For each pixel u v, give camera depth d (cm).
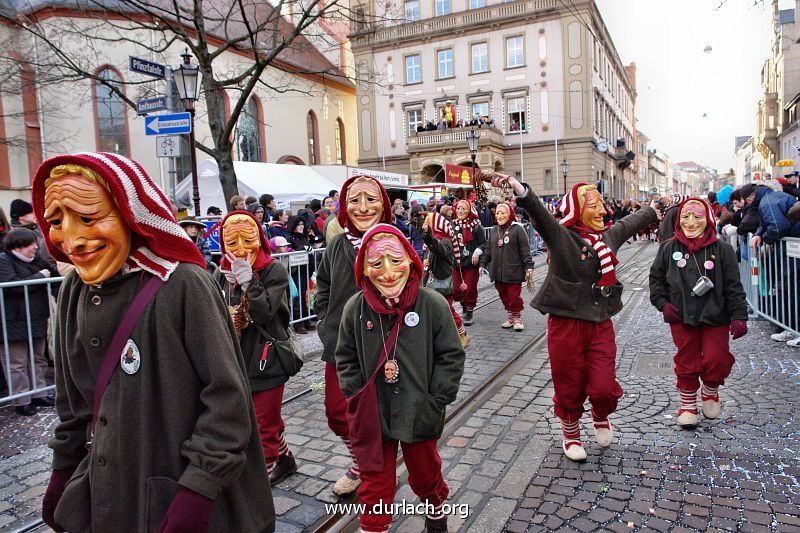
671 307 428
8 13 1591
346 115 3775
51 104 2084
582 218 375
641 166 7019
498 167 3356
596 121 3491
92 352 173
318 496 346
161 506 167
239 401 173
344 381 273
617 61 4616
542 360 644
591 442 414
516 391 537
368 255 264
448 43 3444
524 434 434
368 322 268
